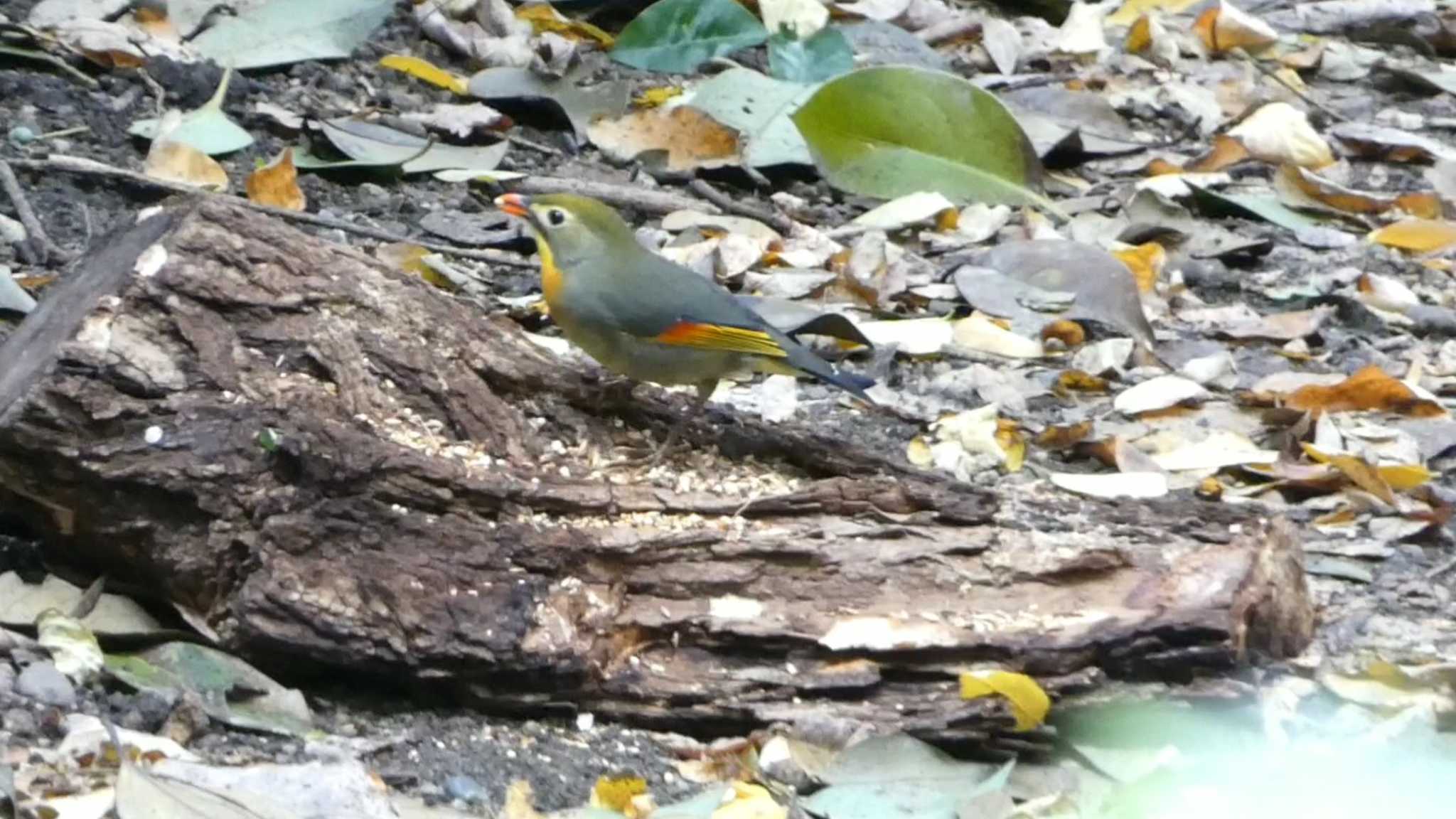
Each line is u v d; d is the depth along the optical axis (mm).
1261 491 6188
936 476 5078
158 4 8297
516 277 7070
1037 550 4680
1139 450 6320
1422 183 9203
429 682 4469
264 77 8219
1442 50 11172
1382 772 4504
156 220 4898
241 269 4766
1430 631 5285
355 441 4512
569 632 4469
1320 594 5543
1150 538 4758
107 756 4031
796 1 8922
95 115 7555
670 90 8766
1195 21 10453
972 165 8141
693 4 8922
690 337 5102
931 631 4527
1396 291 7848
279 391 4648
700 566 4613
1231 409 6762
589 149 8273
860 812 4262
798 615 4574
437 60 8742
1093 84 9695
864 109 8062
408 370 4844
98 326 4574
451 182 7750
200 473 4465
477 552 4504
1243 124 9234
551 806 4184
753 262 7316
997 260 7492
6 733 4098
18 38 7824
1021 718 4469
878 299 7301
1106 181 8812
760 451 5082
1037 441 6363
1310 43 10711
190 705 4285
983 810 4227
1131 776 4445
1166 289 7734
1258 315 7652
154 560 4551
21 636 4512
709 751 4434
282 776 4000
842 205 8195
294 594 4395
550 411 5047
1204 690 4562
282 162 7141
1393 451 6441
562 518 4645
